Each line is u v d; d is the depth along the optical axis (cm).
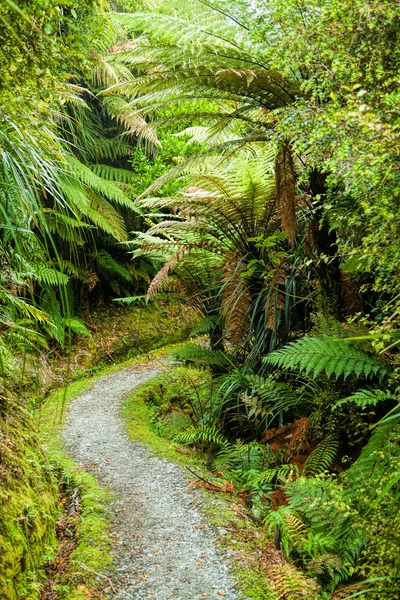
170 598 212
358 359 258
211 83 300
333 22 204
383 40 199
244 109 325
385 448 223
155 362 692
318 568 218
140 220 808
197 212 391
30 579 204
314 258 328
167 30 306
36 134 208
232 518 275
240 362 452
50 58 143
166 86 307
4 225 197
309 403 360
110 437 420
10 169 196
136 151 778
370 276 291
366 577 210
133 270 795
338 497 224
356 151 179
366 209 176
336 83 219
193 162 350
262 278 402
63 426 449
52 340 641
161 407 513
